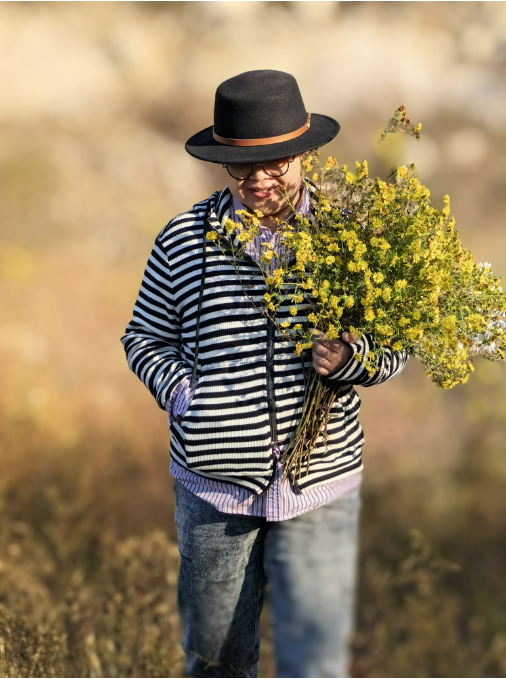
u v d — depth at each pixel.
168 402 2.36
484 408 5.89
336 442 2.41
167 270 2.40
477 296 2.31
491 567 4.48
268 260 2.21
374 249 2.23
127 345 2.49
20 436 5.20
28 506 4.68
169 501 4.96
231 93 2.29
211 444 2.29
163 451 5.43
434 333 2.22
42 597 3.71
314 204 2.41
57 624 3.35
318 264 2.22
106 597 3.58
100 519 4.67
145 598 3.55
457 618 4.12
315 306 2.28
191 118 14.20
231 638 2.52
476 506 4.95
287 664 2.51
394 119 2.39
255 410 2.28
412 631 3.93
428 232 2.26
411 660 3.84
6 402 5.57
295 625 2.49
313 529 2.44
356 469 2.48
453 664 3.83
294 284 2.28
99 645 3.37
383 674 3.78
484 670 3.83
